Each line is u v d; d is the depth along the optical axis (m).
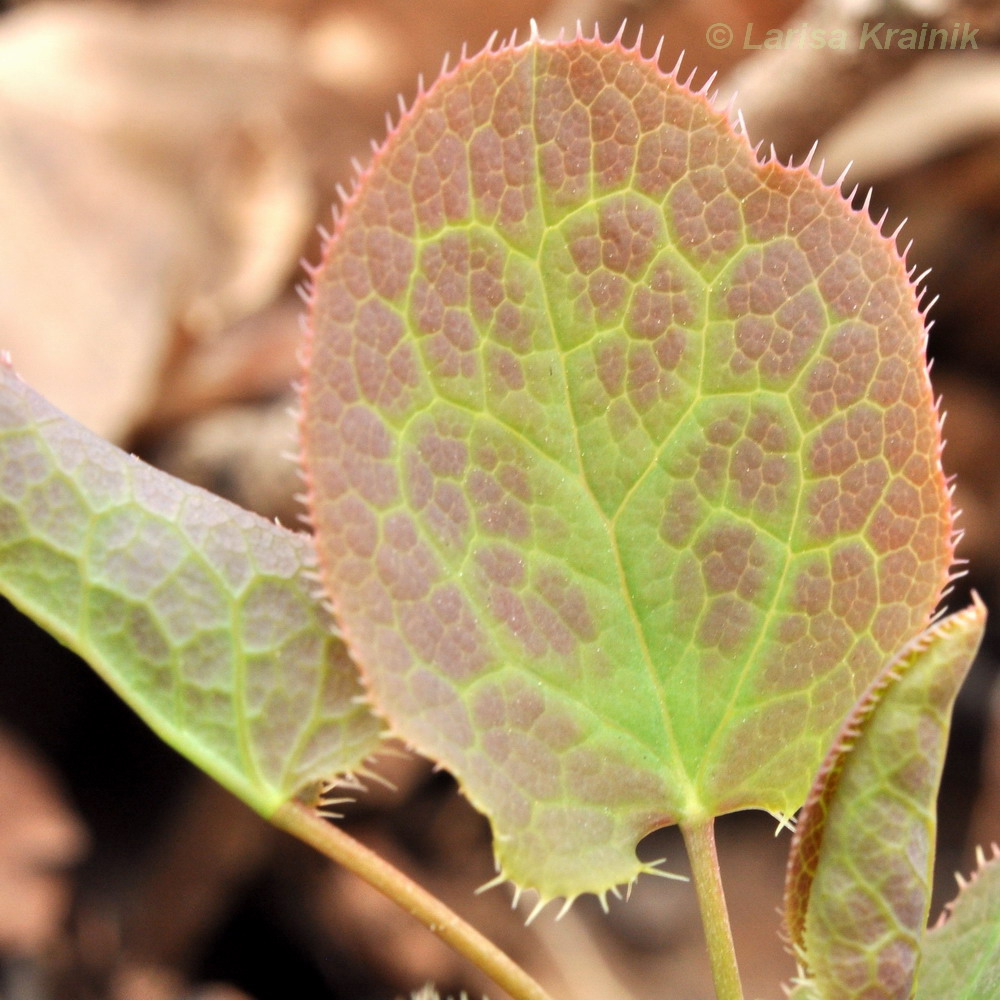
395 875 0.29
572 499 0.29
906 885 0.28
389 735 0.29
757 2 0.54
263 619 0.29
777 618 0.29
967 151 0.59
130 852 0.60
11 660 0.61
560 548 0.29
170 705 0.29
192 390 0.59
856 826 0.28
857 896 0.28
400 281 0.29
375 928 0.60
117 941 0.58
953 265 0.67
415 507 0.29
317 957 0.60
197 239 0.60
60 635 0.29
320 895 0.60
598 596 0.29
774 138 0.43
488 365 0.29
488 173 0.29
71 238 0.57
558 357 0.29
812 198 0.29
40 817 0.56
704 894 0.29
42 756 0.60
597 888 0.29
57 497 0.29
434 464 0.29
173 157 0.62
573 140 0.29
